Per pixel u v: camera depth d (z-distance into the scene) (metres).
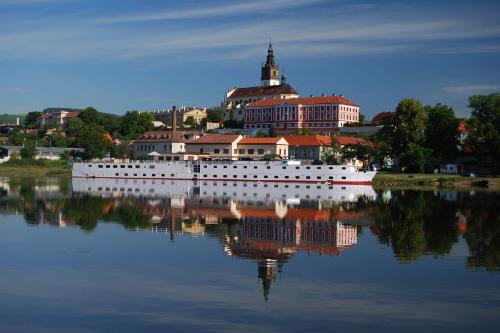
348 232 90.25
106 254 73.00
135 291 57.06
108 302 53.84
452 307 52.88
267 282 60.16
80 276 62.47
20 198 141.62
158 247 77.31
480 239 84.00
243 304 53.34
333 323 48.94
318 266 67.25
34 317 50.16
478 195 158.25
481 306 53.12
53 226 94.56
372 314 50.97
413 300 54.69
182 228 93.44
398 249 76.69
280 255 72.75
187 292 56.75
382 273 63.94
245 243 80.31
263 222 101.19
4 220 101.12
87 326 48.16
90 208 120.88
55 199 140.25
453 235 87.44
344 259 70.69
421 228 94.56
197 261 69.38
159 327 47.88
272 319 49.66
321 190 175.75
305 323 48.84
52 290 57.41
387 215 111.38
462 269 65.81
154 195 154.25
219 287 58.50
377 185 198.12
